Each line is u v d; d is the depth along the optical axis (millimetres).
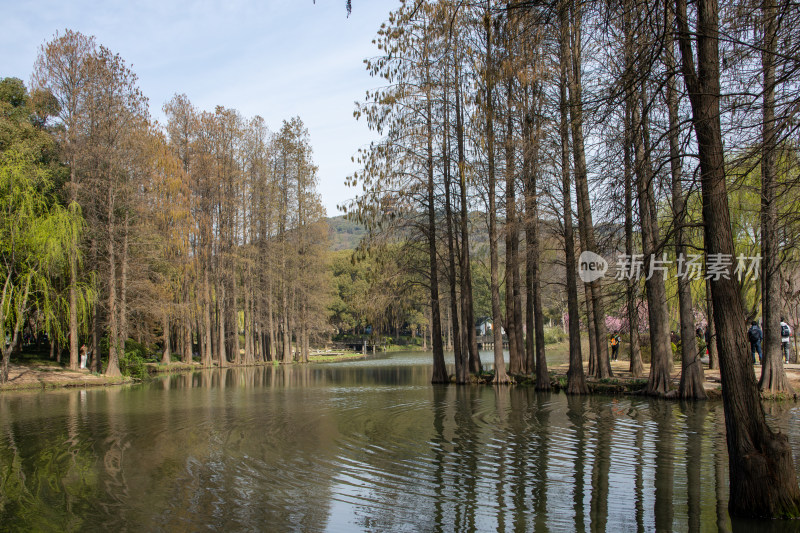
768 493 6969
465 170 23875
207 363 45719
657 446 11539
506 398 20656
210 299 47969
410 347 89375
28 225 26953
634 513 7543
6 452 11836
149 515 7812
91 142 30141
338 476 9703
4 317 26406
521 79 18141
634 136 8133
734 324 7121
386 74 25031
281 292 55812
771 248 10188
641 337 33125
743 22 7473
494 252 25938
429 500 8344
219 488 9031
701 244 15859
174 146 45438
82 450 11945
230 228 49594
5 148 28234
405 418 16000
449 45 21266
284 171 53562
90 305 31125
